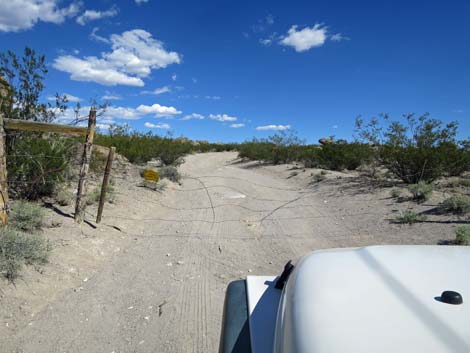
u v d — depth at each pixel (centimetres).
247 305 253
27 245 519
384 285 190
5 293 443
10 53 827
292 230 846
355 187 1323
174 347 385
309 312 175
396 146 1325
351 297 181
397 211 929
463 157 1367
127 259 627
